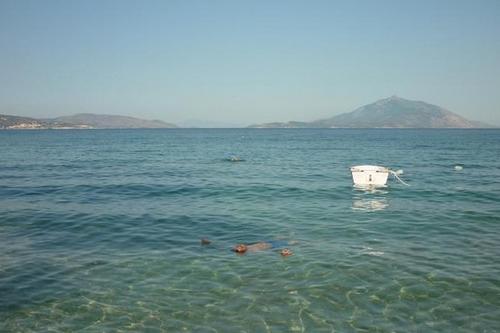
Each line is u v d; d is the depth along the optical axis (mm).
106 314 10930
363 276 13258
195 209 23781
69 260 14977
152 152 76062
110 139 139375
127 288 12516
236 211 23250
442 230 18922
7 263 14656
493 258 14922
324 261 14648
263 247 16344
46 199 26766
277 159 60625
